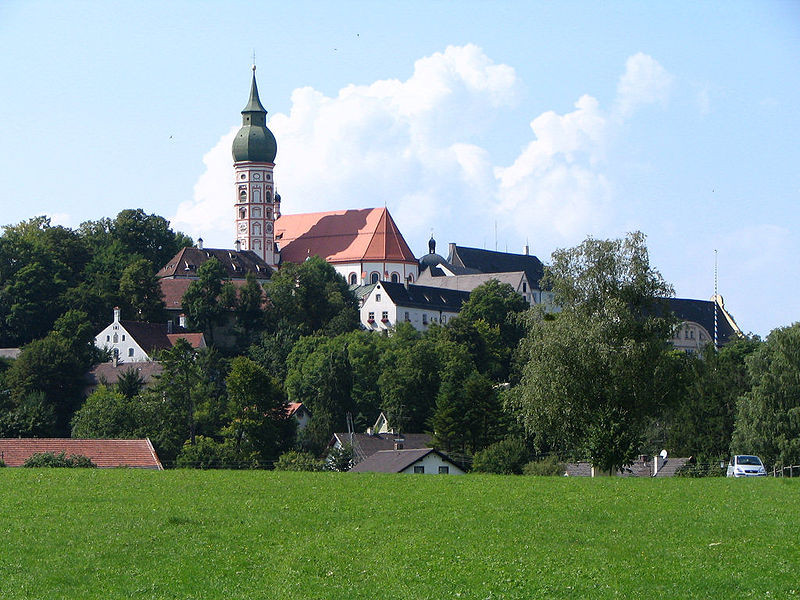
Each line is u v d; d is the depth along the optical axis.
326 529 48.59
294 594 38.91
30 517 50.53
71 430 154.88
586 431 81.94
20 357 178.50
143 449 91.62
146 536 46.84
